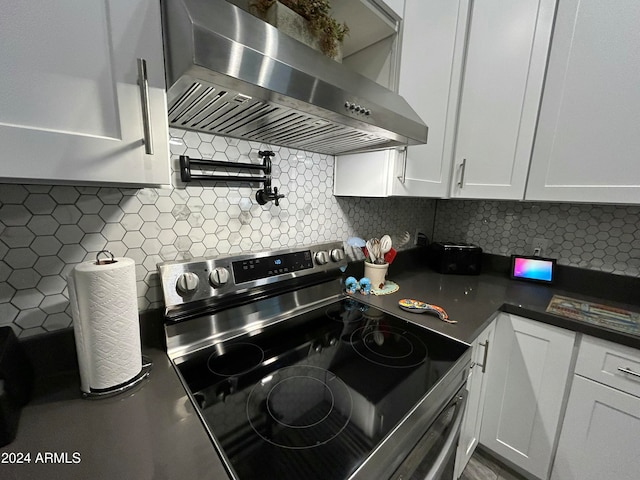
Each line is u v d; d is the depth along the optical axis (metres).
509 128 1.18
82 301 0.52
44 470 0.41
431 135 1.15
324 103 0.60
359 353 0.77
